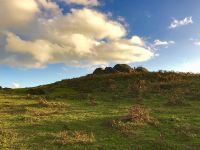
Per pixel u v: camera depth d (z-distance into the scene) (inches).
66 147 861.2
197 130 994.7
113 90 1849.2
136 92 1736.0
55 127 1058.7
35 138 936.9
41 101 1549.0
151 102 1520.7
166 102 1492.4
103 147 861.2
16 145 871.7
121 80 2050.9
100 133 986.7
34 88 2247.8
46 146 867.4
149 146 872.9
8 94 2079.2
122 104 1509.6
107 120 1126.4
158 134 967.6
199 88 1712.6
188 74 2132.1
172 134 965.2
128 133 971.9
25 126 1071.6
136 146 869.8
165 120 1107.9
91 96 1742.1
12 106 1493.6
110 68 2514.8
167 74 2106.3
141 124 1055.0
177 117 1159.6
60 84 2256.4
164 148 858.1
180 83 1838.1
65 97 1782.7
